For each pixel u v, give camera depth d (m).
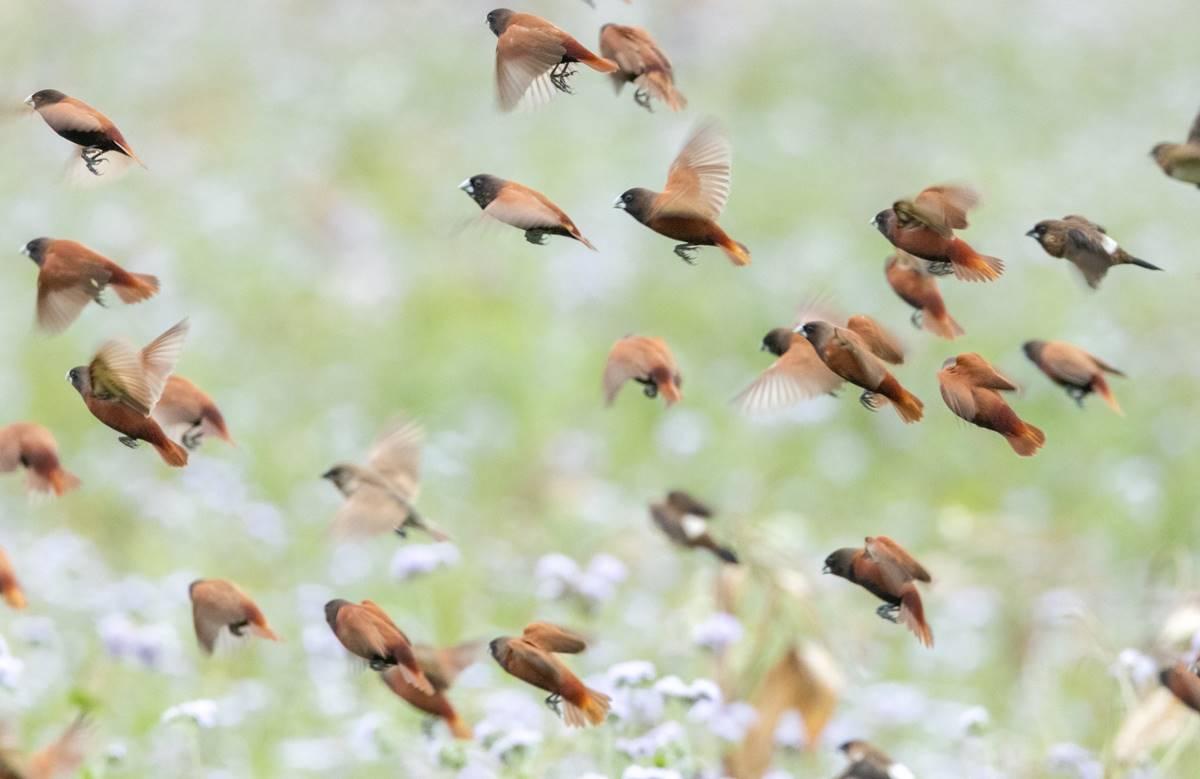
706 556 8.75
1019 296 16.59
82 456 13.57
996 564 12.40
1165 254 17.73
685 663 8.95
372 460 6.22
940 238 5.32
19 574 10.65
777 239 18.44
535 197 5.39
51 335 5.29
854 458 13.85
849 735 8.65
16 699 7.86
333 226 18.27
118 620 8.59
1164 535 12.72
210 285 17.22
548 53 5.25
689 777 6.82
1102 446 14.28
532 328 16.58
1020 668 10.70
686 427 13.99
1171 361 15.40
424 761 7.59
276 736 9.17
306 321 16.73
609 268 17.09
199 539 12.04
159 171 19.94
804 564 10.27
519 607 11.14
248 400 14.80
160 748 8.27
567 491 13.70
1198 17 26.06
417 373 15.57
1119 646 9.80
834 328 5.23
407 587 10.84
